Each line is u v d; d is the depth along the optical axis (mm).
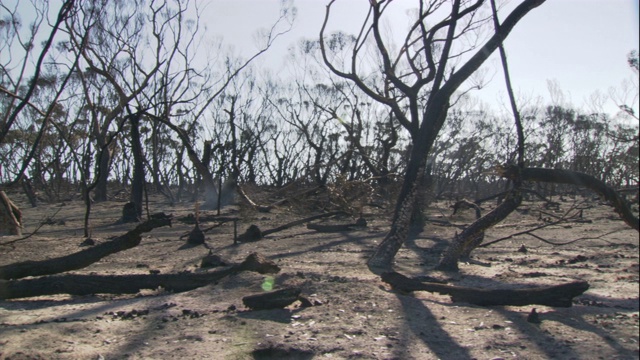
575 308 7406
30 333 6387
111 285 8516
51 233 19656
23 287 8352
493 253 13336
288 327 6605
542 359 5566
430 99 11297
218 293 8164
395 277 8281
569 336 6203
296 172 51562
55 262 9070
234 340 6148
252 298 7254
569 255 12805
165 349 5898
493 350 5840
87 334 6461
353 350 5875
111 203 37969
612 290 8656
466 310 7332
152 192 53281
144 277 8641
